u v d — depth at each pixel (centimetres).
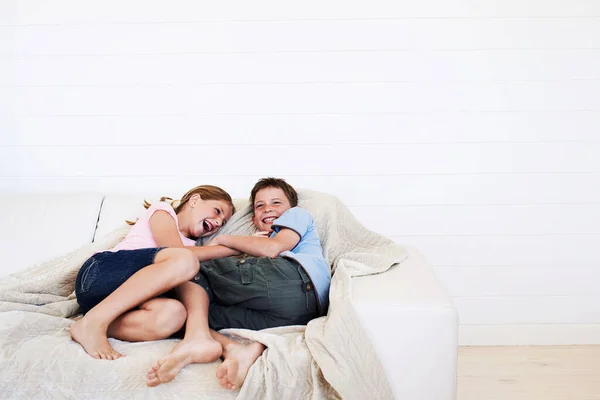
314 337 176
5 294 204
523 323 295
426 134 285
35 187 287
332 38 279
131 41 279
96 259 201
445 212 289
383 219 290
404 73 281
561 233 291
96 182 287
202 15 278
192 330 181
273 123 284
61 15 277
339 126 284
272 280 198
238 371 172
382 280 198
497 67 281
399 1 277
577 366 270
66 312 204
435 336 177
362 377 171
